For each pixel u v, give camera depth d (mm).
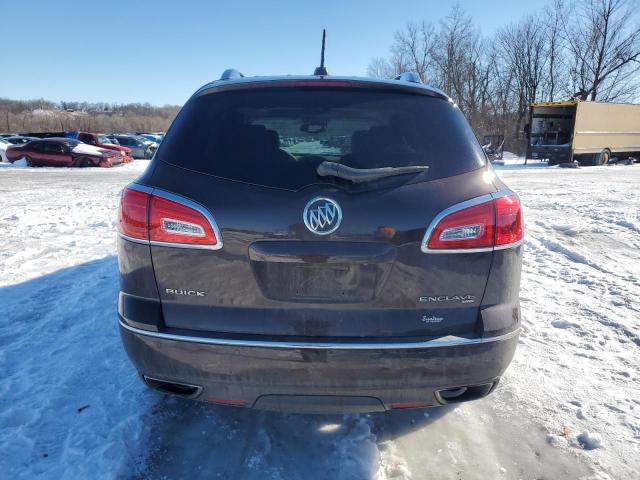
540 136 25844
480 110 48469
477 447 2396
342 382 1990
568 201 10844
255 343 1967
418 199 1966
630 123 26875
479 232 2000
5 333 3598
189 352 2021
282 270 1971
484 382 2098
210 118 2160
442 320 2025
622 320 3914
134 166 25328
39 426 2490
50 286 4668
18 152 23797
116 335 3559
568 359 3277
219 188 1987
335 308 1976
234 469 2219
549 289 4738
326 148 2104
